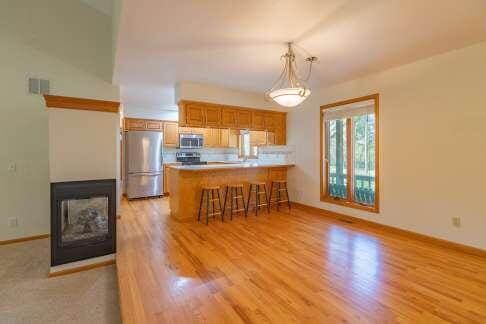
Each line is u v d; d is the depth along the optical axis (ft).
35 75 11.53
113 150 9.71
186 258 8.86
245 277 7.55
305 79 13.37
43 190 11.80
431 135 10.37
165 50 9.57
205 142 22.58
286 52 9.73
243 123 16.12
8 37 11.02
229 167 14.74
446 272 7.89
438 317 5.76
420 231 10.79
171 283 7.19
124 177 20.58
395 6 6.63
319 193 15.55
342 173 14.71
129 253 9.29
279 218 14.24
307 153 16.38
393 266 8.29
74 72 12.44
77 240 8.97
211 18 7.27
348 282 7.28
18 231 11.37
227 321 5.61
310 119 16.14
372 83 12.48
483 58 8.91
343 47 9.33
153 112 22.36
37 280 8.22
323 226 12.71
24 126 11.34
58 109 8.77
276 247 9.91
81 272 8.79
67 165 8.91
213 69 11.79
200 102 14.39
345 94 13.85
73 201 8.97
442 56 9.95
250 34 8.29
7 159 11.06
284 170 17.85
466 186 9.44
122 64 11.07
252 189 16.26
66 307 6.86
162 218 14.29
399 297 6.54
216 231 11.89
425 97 10.52
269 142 18.03
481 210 9.08
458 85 9.54
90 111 9.28
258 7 6.70
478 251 9.12
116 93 13.62
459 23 7.55
